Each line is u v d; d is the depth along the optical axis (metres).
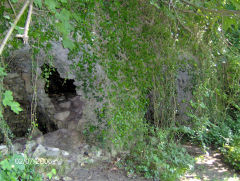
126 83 5.03
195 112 6.59
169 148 5.46
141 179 4.33
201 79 6.61
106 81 4.88
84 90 5.20
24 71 5.73
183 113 6.87
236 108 7.74
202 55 6.64
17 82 5.91
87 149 4.95
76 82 5.28
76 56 4.89
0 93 3.18
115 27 4.86
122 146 5.16
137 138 5.41
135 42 5.18
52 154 4.43
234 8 5.86
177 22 6.07
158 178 4.38
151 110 6.57
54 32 4.25
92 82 5.06
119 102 4.91
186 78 6.74
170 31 5.71
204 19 6.31
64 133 5.42
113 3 4.85
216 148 6.26
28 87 5.89
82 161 4.57
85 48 4.80
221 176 4.72
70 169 4.27
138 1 5.41
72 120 5.75
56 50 4.77
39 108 6.21
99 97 5.07
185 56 6.44
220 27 6.56
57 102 6.62
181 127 5.84
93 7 4.41
